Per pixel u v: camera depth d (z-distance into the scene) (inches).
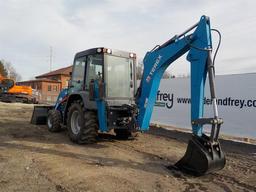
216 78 384.8
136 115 282.0
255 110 344.8
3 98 1063.6
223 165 210.8
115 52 312.2
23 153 263.9
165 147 315.6
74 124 323.9
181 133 418.0
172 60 248.8
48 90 2220.7
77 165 230.7
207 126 358.0
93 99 295.7
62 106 378.0
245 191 191.3
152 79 261.4
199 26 219.8
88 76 323.3
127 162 247.4
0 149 278.2
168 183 198.7
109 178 202.5
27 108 822.5
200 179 210.2
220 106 381.4
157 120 478.3
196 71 219.9
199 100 216.4
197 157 210.1
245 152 307.3
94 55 318.0
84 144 310.0
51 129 381.4
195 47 218.5
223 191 189.6
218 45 217.3
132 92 326.0
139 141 343.6
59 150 280.1
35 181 194.7
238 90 361.7
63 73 2314.2
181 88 439.5
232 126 367.6
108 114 296.8
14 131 384.5
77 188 184.1
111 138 351.3
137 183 195.6
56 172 212.7
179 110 442.9
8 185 186.4
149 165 241.4
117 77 313.0
